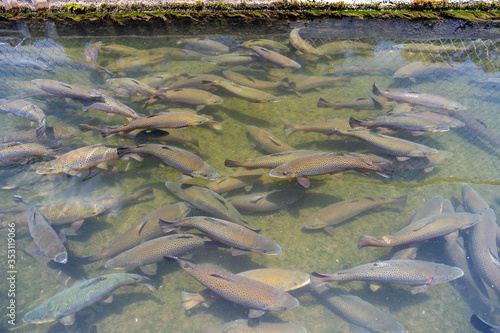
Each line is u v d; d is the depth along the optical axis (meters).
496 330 1.36
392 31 2.33
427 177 1.72
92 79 1.98
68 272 1.46
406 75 2.06
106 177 1.70
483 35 2.31
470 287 1.47
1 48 2.10
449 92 2.00
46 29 2.27
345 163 1.56
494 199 1.65
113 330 1.38
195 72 2.10
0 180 1.64
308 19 2.33
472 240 1.52
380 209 1.65
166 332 1.38
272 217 1.62
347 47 2.22
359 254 1.54
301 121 1.90
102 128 1.67
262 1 2.30
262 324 1.35
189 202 1.58
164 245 1.46
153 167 1.75
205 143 1.81
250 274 1.39
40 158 1.69
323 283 1.45
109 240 1.54
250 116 1.93
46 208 1.56
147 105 1.92
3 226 1.52
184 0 2.29
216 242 1.47
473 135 1.85
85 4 2.25
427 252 1.55
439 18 2.33
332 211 1.60
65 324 1.35
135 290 1.46
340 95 2.01
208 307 1.43
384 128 1.79
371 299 1.47
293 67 2.03
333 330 1.38
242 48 2.16
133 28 2.27
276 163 1.62
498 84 2.03
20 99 1.87
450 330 1.40
